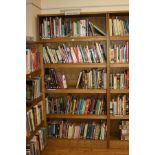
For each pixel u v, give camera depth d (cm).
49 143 394
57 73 399
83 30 389
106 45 389
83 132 392
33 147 312
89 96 410
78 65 389
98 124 392
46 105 394
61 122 398
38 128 347
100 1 412
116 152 368
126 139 383
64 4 420
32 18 382
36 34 399
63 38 389
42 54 377
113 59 385
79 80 395
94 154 360
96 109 391
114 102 386
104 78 387
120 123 402
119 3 409
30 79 330
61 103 397
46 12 424
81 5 417
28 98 315
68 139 392
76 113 394
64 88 395
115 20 382
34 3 390
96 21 413
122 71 403
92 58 389
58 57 394
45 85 395
